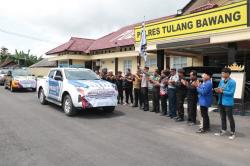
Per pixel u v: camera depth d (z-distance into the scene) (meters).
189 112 9.52
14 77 21.77
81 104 10.60
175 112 10.58
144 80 12.23
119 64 27.70
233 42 12.25
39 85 14.42
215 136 7.98
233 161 5.95
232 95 7.74
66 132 8.38
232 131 7.77
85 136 7.93
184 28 13.59
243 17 11.27
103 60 30.50
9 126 9.09
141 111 12.19
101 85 11.11
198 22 12.96
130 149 6.74
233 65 11.51
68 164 5.73
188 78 14.20
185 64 20.78
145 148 6.82
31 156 6.21
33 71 40.22
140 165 5.68
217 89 7.95
